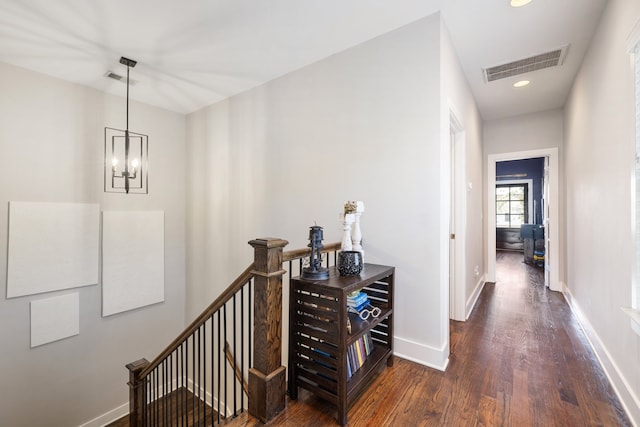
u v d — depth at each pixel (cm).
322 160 289
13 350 310
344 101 273
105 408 375
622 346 178
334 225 279
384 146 245
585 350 240
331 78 284
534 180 862
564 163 416
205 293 432
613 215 200
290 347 180
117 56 295
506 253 857
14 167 312
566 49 274
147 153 392
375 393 183
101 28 250
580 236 308
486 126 488
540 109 434
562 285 423
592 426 155
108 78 343
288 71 321
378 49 251
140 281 413
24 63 309
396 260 235
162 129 442
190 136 459
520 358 226
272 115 340
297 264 307
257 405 163
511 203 913
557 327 289
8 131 308
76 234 354
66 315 345
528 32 248
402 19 231
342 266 189
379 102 249
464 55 284
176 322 455
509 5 215
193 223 452
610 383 192
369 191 253
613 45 199
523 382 194
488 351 239
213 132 420
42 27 248
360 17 231
